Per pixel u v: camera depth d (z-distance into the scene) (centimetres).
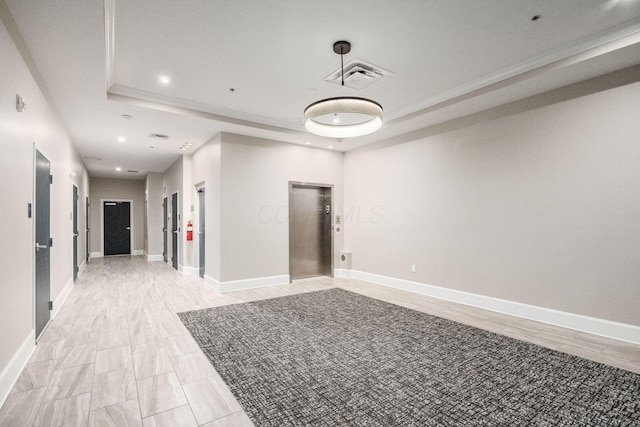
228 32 288
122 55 326
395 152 587
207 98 442
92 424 195
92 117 463
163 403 218
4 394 223
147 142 616
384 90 421
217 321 390
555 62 330
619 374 258
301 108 482
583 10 262
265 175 594
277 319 398
